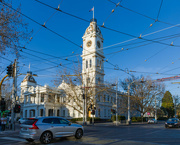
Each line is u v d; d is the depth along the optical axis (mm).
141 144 10648
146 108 50844
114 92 62875
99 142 11539
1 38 14859
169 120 26797
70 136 12828
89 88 39031
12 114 21953
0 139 13773
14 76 22656
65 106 58188
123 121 46375
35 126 11305
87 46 58875
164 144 10633
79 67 38469
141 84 48750
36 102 56750
